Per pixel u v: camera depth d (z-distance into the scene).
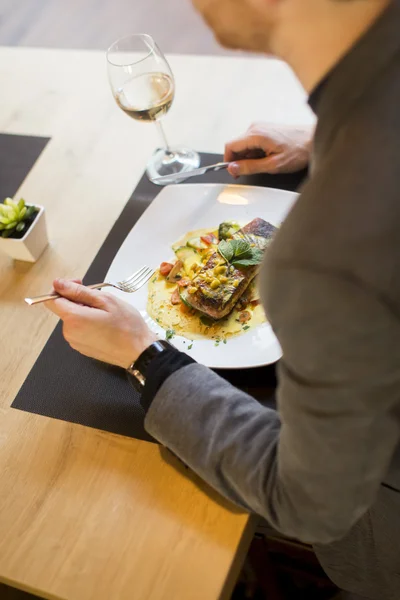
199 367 0.77
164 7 2.55
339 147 0.45
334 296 0.44
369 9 0.43
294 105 1.21
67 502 0.79
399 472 0.68
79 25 2.55
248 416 0.71
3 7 2.72
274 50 0.50
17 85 1.42
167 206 1.06
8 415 0.88
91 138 1.26
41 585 0.73
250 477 0.67
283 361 0.52
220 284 0.92
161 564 0.72
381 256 0.43
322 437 0.52
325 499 0.57
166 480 0.79
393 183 0.42
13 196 1.18
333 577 0.93
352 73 0.44
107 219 1.11
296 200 0.48
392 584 0.87
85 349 0.85
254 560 1.11
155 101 1.06
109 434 0.84
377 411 0.50
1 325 1.00
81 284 0.94
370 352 0.46
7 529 0.78
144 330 0.84
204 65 1.34
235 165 1.08
